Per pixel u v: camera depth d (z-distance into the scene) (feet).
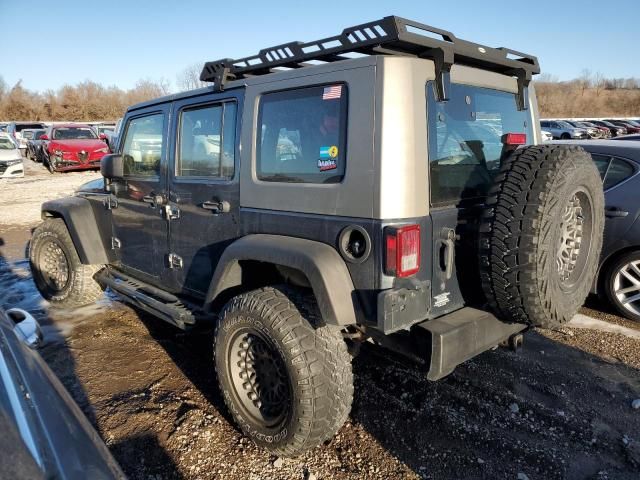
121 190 14.01
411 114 7.86
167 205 12.23
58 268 16.92
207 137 11.13
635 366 12.44
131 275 14.51
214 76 10.98
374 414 10.51
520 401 10.91
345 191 8.24
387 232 7.70
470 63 9.93
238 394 9.51
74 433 5.32
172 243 12.39
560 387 11.49
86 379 12.05
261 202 9.79
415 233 7.77
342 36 8.38
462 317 8.61
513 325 9.39
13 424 4.58
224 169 10.69
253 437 9.25
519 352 13.23
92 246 15.33
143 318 16.02
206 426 10.09
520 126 11.13
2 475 3.99
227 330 9.39
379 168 7.79
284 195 9.28
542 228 7.75
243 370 9.52
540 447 9.46
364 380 11.85
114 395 11.31
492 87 10.09
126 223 14.12
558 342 13.83
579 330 14.64
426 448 9.45
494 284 8.14
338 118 8.40
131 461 9.09
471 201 9.31
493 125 10.25
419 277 8.15
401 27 7.66
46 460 4.48
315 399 8.34
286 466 9.02
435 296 8.51
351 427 10.11
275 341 8.52
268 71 10.42
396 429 10.02
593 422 10.19
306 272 8.28
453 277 8.80
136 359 13.12
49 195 44.21
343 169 8.36
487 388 11.43
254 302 8.91
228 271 9.93
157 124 12.59
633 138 20.70
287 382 8.60
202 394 11.35
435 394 11.21
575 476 8.73
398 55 8.13
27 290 19.01
